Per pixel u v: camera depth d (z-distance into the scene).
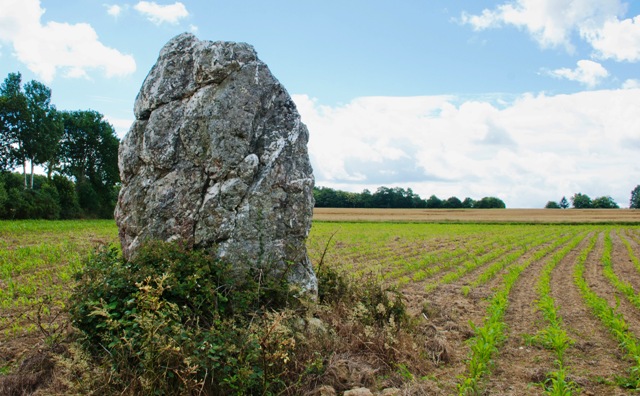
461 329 9.17
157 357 5.12
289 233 8.09
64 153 68.00
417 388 6.05
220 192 7.68
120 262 7.15
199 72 8.08
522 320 10.12
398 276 16.31
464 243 30.28
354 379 6.20
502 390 6.24
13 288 11.55
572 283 15.16
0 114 54.12
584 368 7.12
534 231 45.38
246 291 6.95
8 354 6.98
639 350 7.07
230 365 5.41
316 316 7.83
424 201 131.12
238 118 7.82
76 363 5.45
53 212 54.72
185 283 6.46
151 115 8.19
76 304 6.17
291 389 5.73
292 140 8.33
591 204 158.75
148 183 8.02
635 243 33.03
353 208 115.75
